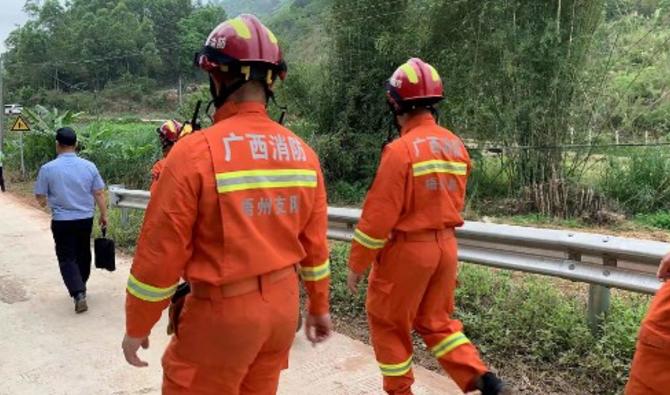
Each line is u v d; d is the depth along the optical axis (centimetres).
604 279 418
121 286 682
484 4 1155
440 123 1257
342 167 1446
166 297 229
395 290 355
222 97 244
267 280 237
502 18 1155
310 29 1736
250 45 237
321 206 263
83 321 570
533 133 1148
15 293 662
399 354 362
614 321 443
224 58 236
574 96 1133
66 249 604
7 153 2317
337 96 1459
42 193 596
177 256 224
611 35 1144
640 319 449
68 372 460
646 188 1127
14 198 1587
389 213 341
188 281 237
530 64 1129
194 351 237
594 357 413
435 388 418
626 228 1014
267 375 255
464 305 527
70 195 597
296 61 1542
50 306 616
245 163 232
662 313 252
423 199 345
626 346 417
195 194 224
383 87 1388
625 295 541
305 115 1521
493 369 434
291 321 247
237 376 239
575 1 1105
